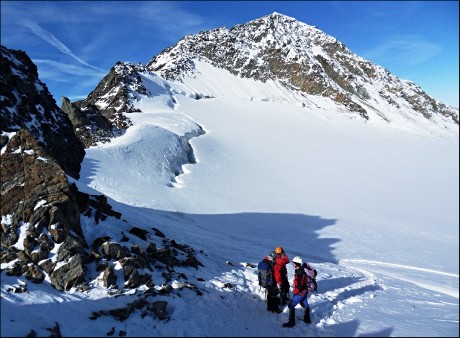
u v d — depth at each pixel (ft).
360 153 239.50
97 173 118.42
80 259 28.09
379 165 207.82
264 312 29.89
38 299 24.08
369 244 78.38
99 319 23.84
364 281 45.34
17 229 28.81
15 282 25.27
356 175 181.06
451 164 213.87
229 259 45.80
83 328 22.40
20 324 20.77
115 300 26.25
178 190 130.93
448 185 158.51
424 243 79.51
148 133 182.70
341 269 52.60
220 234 74.84
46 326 21.39
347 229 94.32
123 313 24.71
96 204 39.01
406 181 168.96
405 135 354.33
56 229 28.89
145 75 353.51
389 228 96.37
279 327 27.30
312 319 29.32
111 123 186.39
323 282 41.29
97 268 28.81
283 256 30.07
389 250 73.05
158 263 33.27
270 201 132.26
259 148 224.74
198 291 30.53
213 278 35.76
